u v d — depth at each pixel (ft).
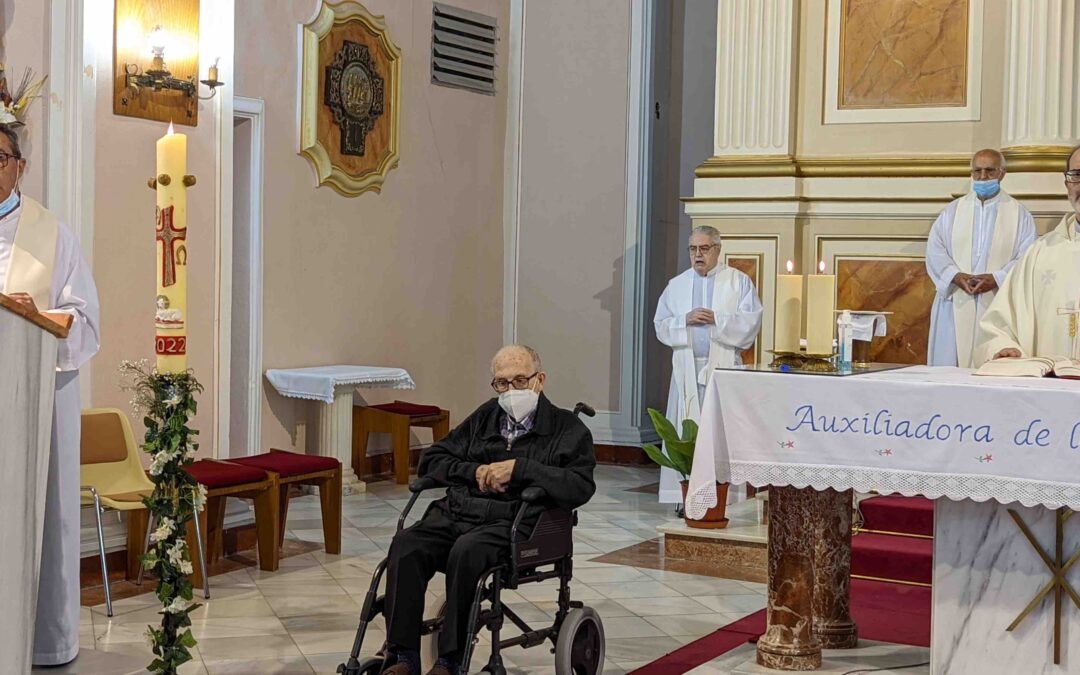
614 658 15.96
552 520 13.61
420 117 32.35
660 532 23.34
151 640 13.34
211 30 21.67
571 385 34.63
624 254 33.99
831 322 13.93
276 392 28.25
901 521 20.94
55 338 10.07
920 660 15.01
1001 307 15.64
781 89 26.78
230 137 22.08
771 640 14.33
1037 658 12.94
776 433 13.37
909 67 26.27
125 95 20.22
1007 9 25.40
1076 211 14.90
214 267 21.88
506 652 16.33
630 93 33.83
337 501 22.22
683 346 26.00
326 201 29.58
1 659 8.88
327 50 29.35
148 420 13.14
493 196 34.94
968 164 25.61
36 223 14.89
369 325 31.01
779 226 26.63
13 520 9.00
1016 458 12.30
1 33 17.99
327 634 17.03
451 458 14.39
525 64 34.96
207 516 21.11
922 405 12.69
